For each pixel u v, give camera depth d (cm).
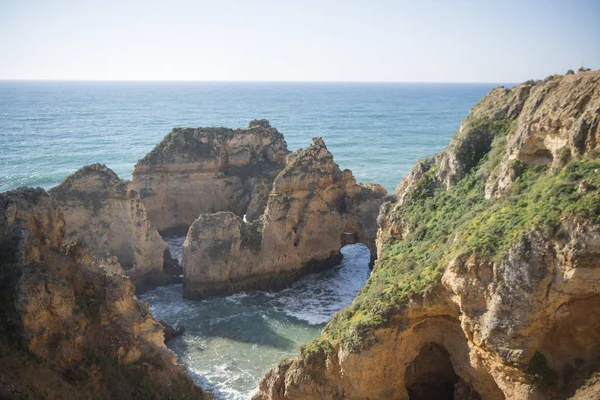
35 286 2486
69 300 2625
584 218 2205
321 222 5141
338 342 2842
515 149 3123
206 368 3675
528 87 3822
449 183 3791
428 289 2694
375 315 2783
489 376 2573
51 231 2828
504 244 2441
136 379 2764
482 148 3809
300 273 5119
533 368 2322
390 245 3938
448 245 2997
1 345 2342
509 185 3036
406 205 3984
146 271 4853
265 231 4878
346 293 4884
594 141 2578
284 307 4600
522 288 2311
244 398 3331
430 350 3012
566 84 2959
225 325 4269
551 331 2342
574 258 2197
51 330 2536
